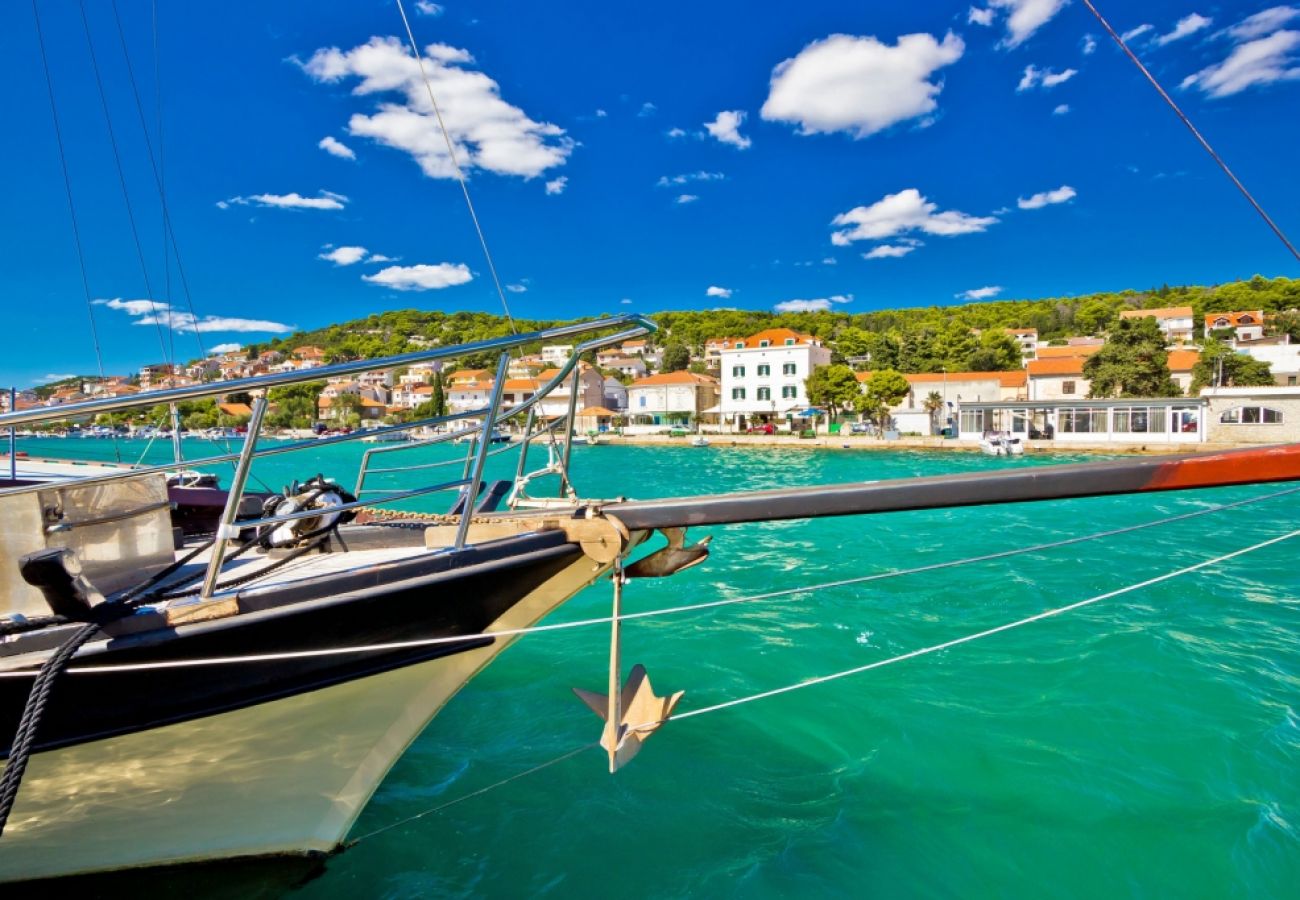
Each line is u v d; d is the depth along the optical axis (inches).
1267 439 1429.6
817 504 98.0
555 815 168.4
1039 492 85.6
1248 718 208.7
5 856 133.1
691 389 2738.7
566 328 137.6
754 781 182.4
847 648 272.7
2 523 107.3
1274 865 148.7
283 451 116.6
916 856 153.5
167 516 127.6
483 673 253.8
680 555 124.0
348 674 118.0
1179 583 355.9
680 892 142.7
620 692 123.6
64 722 102.5
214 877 146.0
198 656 105.4
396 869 149.7
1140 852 153.9
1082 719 210.7
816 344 2490.2
